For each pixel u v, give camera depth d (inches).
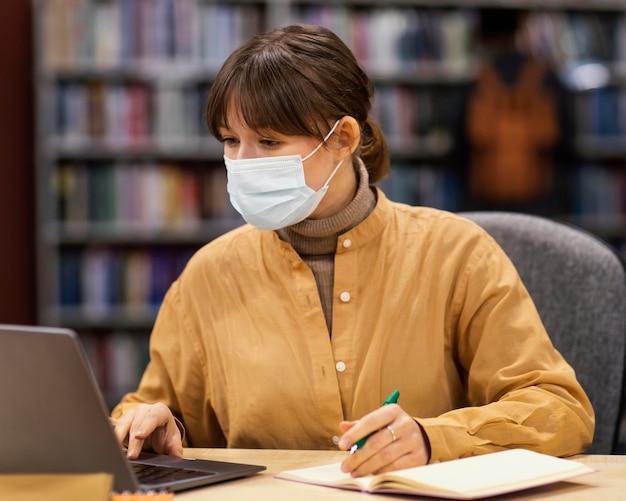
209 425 65.1
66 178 163.3
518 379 57.0
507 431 51.5
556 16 171.2
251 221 59.9
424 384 59.5
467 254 61.7
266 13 165.0
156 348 66.0
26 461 42.0
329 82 57.5
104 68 162.2
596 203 172.2
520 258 72.1
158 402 60.9
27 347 39.8
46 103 162.9
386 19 166.7
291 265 61.4
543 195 160.4
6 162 169.0
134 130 163.3
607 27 172.4
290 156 57.7
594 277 69.5
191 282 64.9
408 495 43.7
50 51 162.1
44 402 40.6
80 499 39.3
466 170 161.2
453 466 45.5
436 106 168.7
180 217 164.4
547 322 70.2
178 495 44.6
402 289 60.6
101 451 41.1
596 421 67.7
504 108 159.5
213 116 57.9
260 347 60.7
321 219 61.2
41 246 163.5
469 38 167.8
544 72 160.1
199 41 163.3
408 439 47.1
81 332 165.3
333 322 60.1
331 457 54.4
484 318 60.2
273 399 59.5
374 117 65.4
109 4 162.2
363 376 58.9
